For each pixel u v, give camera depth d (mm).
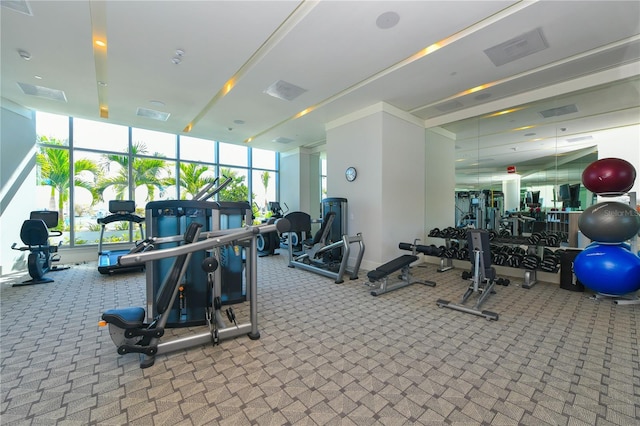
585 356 2201
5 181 4824
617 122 3947
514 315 3045
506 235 5125
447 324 2824
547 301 3492
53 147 5824
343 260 4355
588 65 3596
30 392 1776
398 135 5238
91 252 6168
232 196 8414
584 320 2902
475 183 5512
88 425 1514
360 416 1581
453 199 5758
